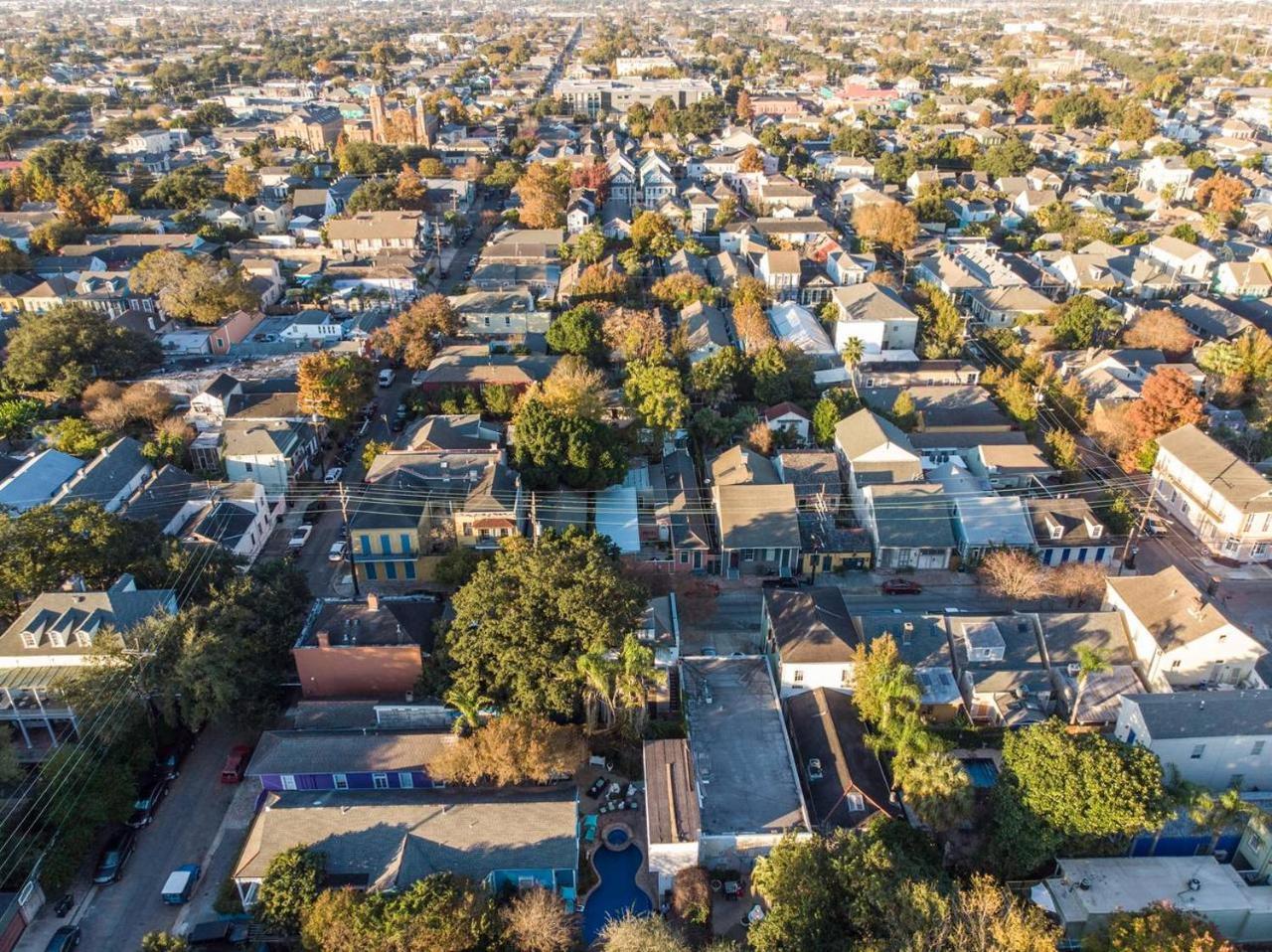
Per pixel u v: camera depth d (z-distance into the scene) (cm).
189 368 11038
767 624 6681
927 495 7956
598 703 5881
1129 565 7794
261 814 5169
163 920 4803
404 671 6047
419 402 9925
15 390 10100
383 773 5378
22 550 6291
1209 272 13912
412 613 6316
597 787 5578
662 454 9081
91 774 5181
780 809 5231
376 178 19650
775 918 4372
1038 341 11481
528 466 8081
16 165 19425
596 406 8925
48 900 4897
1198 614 6103
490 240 16250
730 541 7569
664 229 15450
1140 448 8900
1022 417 9662
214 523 7619
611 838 5312
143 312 12181
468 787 5328
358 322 12156
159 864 5119
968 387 10144
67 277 13188
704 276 13662
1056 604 7275
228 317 12094
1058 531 7781
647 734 5872
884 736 5519
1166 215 17475
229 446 8688
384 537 7350
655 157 19462
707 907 4772
